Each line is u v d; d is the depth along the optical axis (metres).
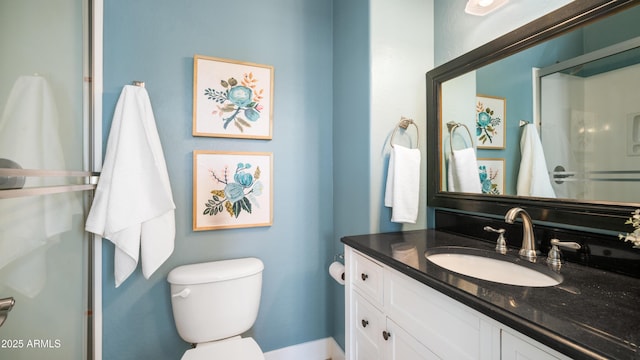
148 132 1.22
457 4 1.32
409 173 1.29
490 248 1.03
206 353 1.06
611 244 0.77
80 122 1.12
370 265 1.05
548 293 0.62
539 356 0.50
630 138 0.73
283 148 1.59
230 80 1.46
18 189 0.72
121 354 1.28
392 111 1.36
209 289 1.23
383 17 1.34
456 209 1.29
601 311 0.54
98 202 1.13
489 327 0.59
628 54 0.74
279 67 1.58
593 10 0.80
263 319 1.55
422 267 0.80
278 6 1.58
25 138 0.77
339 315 1.59
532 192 0.97
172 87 1.37
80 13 1.12
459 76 1.27
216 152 1.43
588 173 0.82
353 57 1.45
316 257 1.66
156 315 1.33
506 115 1.07
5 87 0.69
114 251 1.26
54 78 0.93
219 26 1.45
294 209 1.61
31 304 0.81
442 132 1.35
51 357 0.92
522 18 1.03
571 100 0.86
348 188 1.50
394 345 0.90
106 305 1.25
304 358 1.62
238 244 1.49
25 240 0.78
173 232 1.27
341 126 1.58
